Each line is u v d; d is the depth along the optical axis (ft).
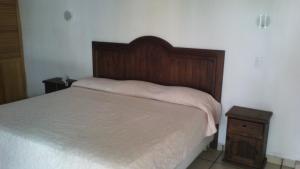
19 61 15.12
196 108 9.00
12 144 6.87
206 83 10.17
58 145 6.32
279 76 8.95
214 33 9.75
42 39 14.30
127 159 5.74
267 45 8.93
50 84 13.03
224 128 10.21
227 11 9.36
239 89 9.70
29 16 14.39
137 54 11.43
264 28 8.86
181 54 10.44
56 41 13.83
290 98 8.92
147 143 6.53
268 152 9.59
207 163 9.29
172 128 7.46
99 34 12.38
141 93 10.09
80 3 12.53
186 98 9.28
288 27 8.52
